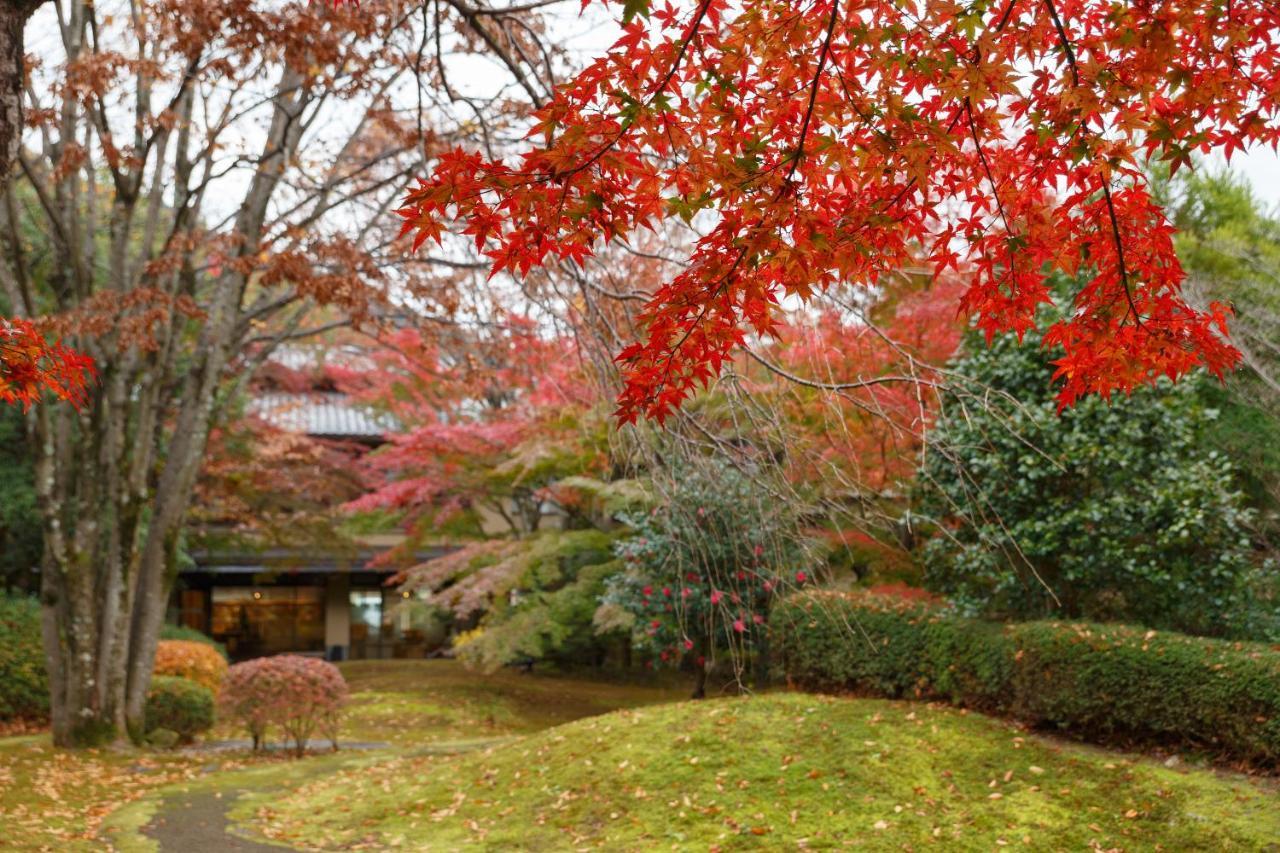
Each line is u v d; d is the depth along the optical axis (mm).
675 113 2912
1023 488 8195
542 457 14125
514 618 14930
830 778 7035
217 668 14492
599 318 5434
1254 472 10164
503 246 2926
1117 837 5934
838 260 3102
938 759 7207
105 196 15164
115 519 11180
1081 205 3479
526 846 6719
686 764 7527
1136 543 8172
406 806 7891
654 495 5875
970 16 2869
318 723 11898
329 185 10586
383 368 17531
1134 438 8062
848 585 10641
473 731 14586
